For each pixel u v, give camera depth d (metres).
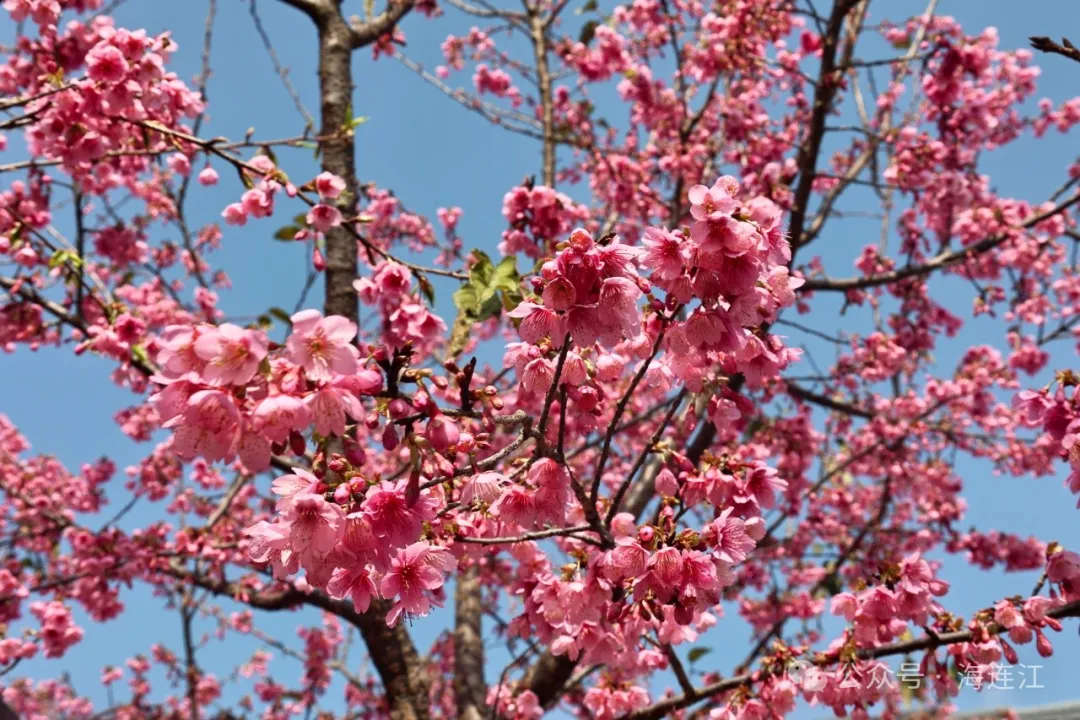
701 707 5.17
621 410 2.32
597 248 1.85
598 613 2.52
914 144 6.11
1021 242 6.77
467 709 5.75
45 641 5.62
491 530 2.62
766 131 6.93
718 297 1.99
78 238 5.04
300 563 1.76
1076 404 2.74
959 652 3.14
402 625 5.39
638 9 7.25
